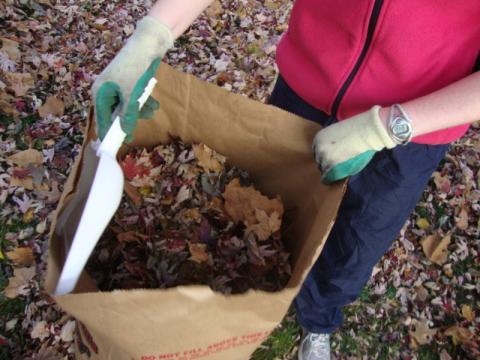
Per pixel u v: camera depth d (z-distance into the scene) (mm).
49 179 1977
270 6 2900
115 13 2635
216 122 1075
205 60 2533
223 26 2711
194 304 711
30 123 2115
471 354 1885
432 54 980
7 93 2166
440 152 1194
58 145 2070
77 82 2301
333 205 859
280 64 1271
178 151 1192
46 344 1623
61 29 2484
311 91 1203
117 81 881
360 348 1863
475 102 871
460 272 2098
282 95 1352
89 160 807
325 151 910
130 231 1075
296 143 1018
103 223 703
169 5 968
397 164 1180
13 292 1694
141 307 704
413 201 1278
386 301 1979
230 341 879
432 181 2322
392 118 881
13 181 1920
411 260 2096
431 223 2209
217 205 1177
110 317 729
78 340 1264
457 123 901
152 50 944
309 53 1152
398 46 982
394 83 1064
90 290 818
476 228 2225
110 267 1048
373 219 1277
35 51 2354
